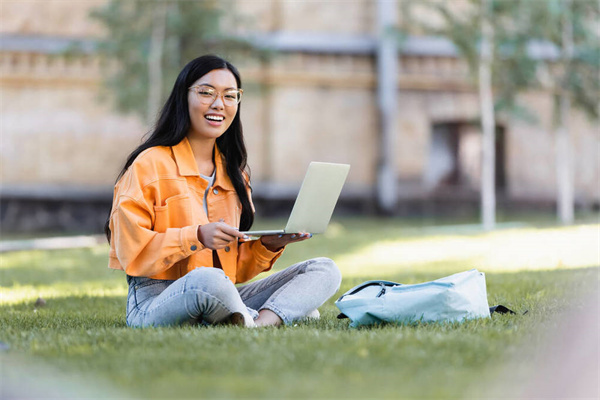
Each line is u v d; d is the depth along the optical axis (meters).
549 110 23.30
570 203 20.83
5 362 3.40
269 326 4.50
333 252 13.67
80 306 6.67
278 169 22.66
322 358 3.39
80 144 22.53
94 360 3.46
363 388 2.86
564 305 5.12
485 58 18.88
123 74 19.34
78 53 20.00
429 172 24.06
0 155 22.30
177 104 4.79
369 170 23.17
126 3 18.91
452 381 2.97
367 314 4.61
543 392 2.69
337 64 22.94
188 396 2.77
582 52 19.70
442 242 15.29
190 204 4.70
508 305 5.72
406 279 8.62
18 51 22.34
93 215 22.55
